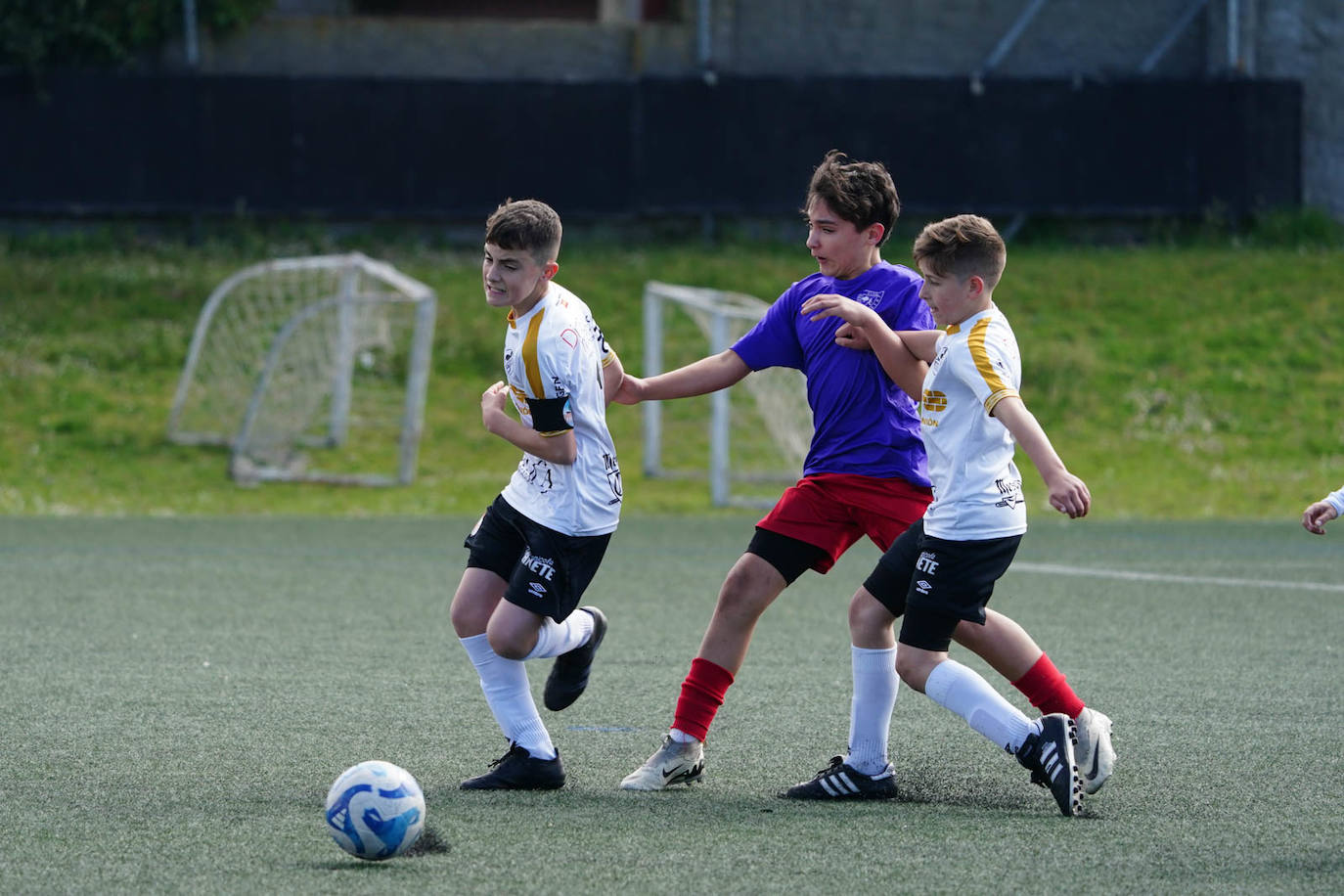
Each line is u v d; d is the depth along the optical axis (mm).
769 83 71875
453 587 31891
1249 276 70500
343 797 11648
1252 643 25406
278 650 23797
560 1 92688
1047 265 71562
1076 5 78812
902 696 20203
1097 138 73688
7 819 13273
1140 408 60875
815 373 15766
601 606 29266
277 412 56094
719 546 40750
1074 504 12859
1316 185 78250
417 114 70875
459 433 58312
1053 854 12227
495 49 76312
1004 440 14109
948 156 73062
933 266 14219
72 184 69312
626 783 14945
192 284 66875
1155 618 28234
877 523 15336
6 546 38469
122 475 52000
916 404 15664
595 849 12305
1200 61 79062
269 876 11406
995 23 78750
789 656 23984
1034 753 13766
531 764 14828
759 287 68688
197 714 18578
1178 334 66188
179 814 13469
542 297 14844
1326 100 77875
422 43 75875
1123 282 70000
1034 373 62094
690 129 71875
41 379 58656
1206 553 40031
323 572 34250
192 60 72625
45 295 64688
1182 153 74188
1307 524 14164
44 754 16141
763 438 62250
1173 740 17469
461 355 63688
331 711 18859
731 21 77062
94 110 69125
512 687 15000
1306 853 12328
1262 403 61438
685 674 22031
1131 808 14039
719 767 16094
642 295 67875
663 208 72188
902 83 72375
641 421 62781
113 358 61062
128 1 71375
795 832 12961
